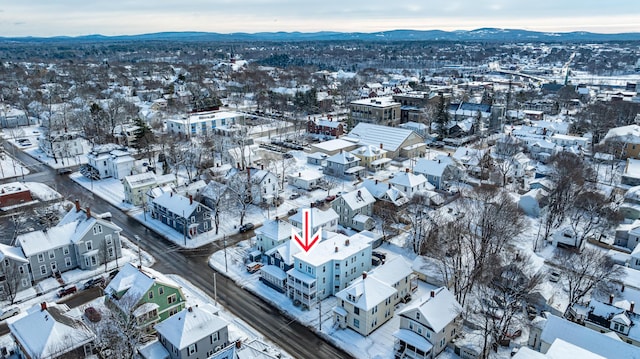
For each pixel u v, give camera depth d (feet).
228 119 530.68
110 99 630.74
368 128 477.36
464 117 559.79
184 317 166.61
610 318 182.50
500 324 179.83
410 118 576.20
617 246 262.67
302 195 339.77
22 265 214.90
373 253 248.93
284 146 474.90
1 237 266.57
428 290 222.28
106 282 219.20
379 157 410.52
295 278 205.67
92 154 381.40
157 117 545.85
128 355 162.40
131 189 316.19
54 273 228.02
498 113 533.14
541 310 202.69
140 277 188.65
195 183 329.52
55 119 522.47
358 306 184.44
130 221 294.87
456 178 363.35
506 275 206.59
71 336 161.89
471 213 254.47
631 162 378.73
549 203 302.04
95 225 235.40
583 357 137.69
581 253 231.09
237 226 286.25
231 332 182.50
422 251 247.50
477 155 399.85
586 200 289.12
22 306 202.08
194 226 271.08
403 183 322.96
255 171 327.06
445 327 176.04
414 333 176.14
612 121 510.99
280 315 198.90
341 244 223.51
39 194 334.24
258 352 147.02
